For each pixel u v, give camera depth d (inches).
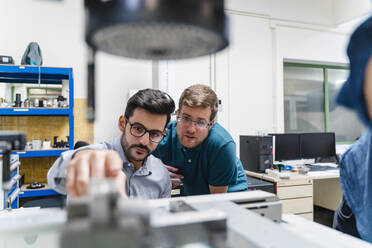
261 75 122.2
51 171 27.3
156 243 12.7
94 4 11.2
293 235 13.5
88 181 15.6
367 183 24.5
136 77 103.7
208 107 39.9
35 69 81.3
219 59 115.0
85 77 14.6
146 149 33.3
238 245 12.7
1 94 90.4
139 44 13.4
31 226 12.8
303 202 88.2
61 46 95.6
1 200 40.1
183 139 42.2
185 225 13.3
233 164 43.8
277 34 124.4
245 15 119.0
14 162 34.5
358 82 16.0
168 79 104.7
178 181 50.9
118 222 11.3
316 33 131.5
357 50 16.3
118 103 101.7
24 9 91.8
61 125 96.7
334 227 37.9
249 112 120.0
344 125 146.3
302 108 139.2
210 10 11.2
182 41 13.0
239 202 20.4
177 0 10.4
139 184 37.3
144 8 10.2
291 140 104.2
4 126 91.3
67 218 11.9
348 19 126.3
